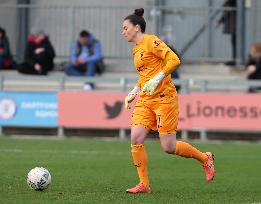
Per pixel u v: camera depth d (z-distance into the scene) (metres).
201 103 53.22
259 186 29.84
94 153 42.50
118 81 55.59
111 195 25.84
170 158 40.72
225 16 66.12
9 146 45.84
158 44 25.52
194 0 69.06
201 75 64.75
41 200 24.17
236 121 52.81
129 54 66.88
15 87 60.53
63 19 67.56
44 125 54.78
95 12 67.00
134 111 26.36
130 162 38.03
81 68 61.81
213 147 47.91
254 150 46.16
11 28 68.19
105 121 54.03
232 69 65.12
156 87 25.38
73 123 54.34
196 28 67.06
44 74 63.12
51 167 35.06
